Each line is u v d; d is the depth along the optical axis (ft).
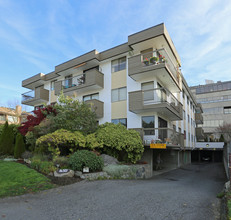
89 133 41.34
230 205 16.61
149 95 44.47
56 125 38.14
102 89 54.34
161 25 42.98
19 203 18.97
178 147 51.72
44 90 71.15
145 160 45.34
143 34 45.11
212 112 176.35
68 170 29.17
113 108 51.39
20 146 46.42
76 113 40.98
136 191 23.90
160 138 43.37
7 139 49.16
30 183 24.75
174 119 56.80
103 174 31.60
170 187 28.91
